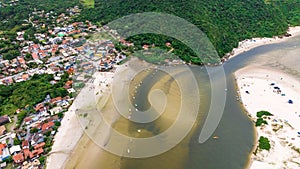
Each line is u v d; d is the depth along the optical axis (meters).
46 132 90.56
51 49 145.88
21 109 101.50
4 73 124.88
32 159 81.50
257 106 105.44
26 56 137.38
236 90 116.62
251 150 85.25
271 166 78.69
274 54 148.75
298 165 78.38
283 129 92.31
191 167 79.69
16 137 89.19
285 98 109.31
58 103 104.31
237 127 94.88
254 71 131.88
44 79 118.50
